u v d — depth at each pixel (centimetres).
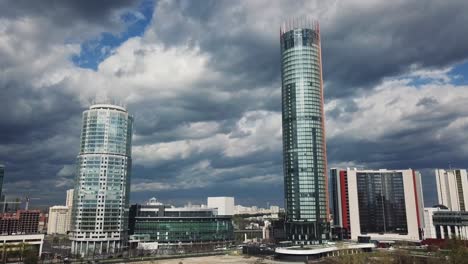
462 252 17812
